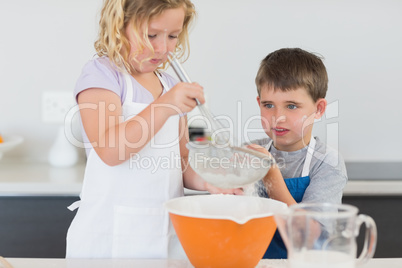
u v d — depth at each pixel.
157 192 1.33
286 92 1.45
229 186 1.13
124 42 1.29
